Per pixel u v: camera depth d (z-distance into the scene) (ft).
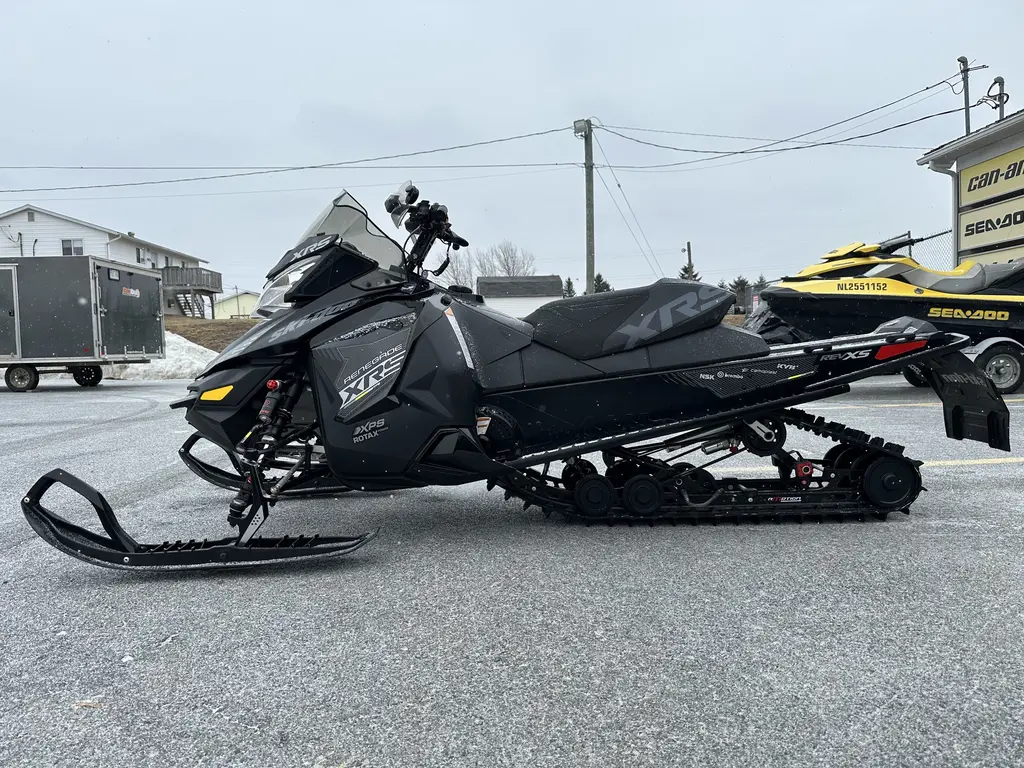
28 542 12.05
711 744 5.75
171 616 8.63
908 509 12.58
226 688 6.80
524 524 12.57
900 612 8.30
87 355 46.57
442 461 10.97
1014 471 15.81
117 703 6.56
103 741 5.94
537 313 11.97
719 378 11.70
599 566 10.14
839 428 12.21
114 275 48.55
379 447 10.75
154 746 5.86
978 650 7.30
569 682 6.79
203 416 10.93
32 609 8.94
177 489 16.24
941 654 7.23
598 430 11.68
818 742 5.76
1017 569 9.70
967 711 6.19
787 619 8.15
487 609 8.63
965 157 40.50
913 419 24.02
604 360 11.52
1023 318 29.19
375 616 8.49
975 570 9.68
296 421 11.74
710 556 10.48
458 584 9.55
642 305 11.84
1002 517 12.27
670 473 12.26
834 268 29.86
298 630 8.13
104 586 9.77
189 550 9.99
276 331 10.92
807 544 10.96
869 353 12.05
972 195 40.11
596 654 7.36
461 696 6.57
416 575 9.96
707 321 11.87
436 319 11.14
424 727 6.07
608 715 6.20
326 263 11.16
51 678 7.07
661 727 6.01
